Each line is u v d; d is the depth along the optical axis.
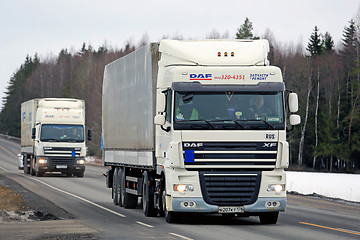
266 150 37.66
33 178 96.81
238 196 37.75
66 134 97.19
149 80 43.25
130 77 48.94
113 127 54.62
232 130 37.50
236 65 38.81
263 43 39.97
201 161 37.38
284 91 38.19
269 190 37.88
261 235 34.25
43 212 46.62
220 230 36.66
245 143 37.56
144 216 45.09
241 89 37.81
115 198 54.56
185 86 37.66
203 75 37.84
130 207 51.34
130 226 38.72
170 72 38.84
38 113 98.06
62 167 96.94
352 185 78.62
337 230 36.78
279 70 38.19
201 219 43.25
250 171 37.78
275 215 40.06
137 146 46.59
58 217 44.00
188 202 37.53
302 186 77.00
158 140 41.41
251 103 37.84
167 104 39.06
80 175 101.19
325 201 57.69
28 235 34.47
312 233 35.28
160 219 43.03
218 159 37.41
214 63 38.72
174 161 37.47
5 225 39.34
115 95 54.03
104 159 58.47
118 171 54.03
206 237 33.31
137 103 46.59
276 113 37.84
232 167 37.50
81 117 97.81
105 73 58.34
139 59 46.25
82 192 70.06
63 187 77.88
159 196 42.09
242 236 33.81
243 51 39.19
